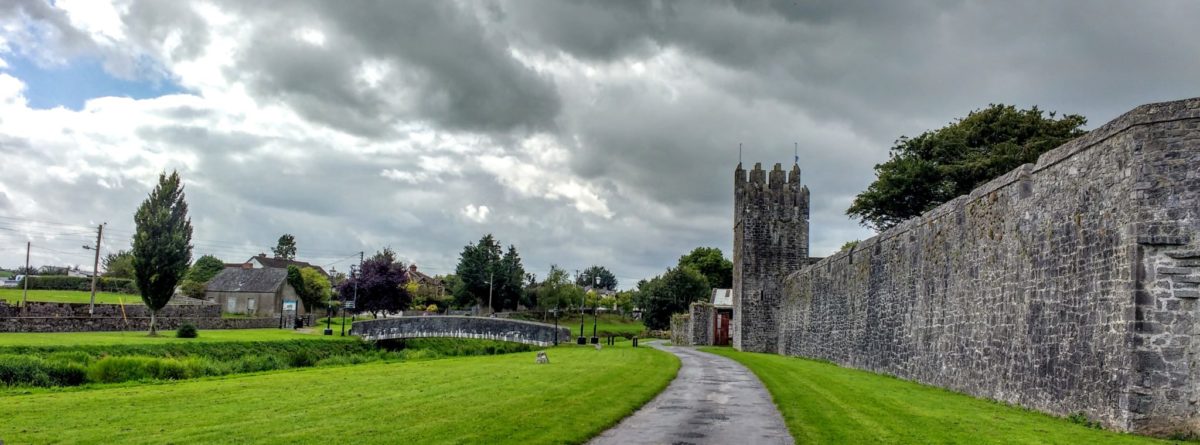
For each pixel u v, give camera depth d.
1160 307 17.53
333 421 18.47
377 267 99.25
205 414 19.86
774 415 20.83
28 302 66.00
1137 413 17.47
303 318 85.75
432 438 16.02
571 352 54.78
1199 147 17.61
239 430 17.08
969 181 60.09
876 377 34.03
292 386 27.88
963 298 27.19
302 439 15.89
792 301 59.62
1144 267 17.72
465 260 137.88
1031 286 22.39
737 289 70.12
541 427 17.66
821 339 49.31
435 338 73.38
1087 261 19.62
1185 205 17.58
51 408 21.38
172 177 57.62
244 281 106.12
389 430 17.05
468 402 22.19
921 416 20.14
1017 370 23.00
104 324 56.00
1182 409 17.20
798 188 67.62
